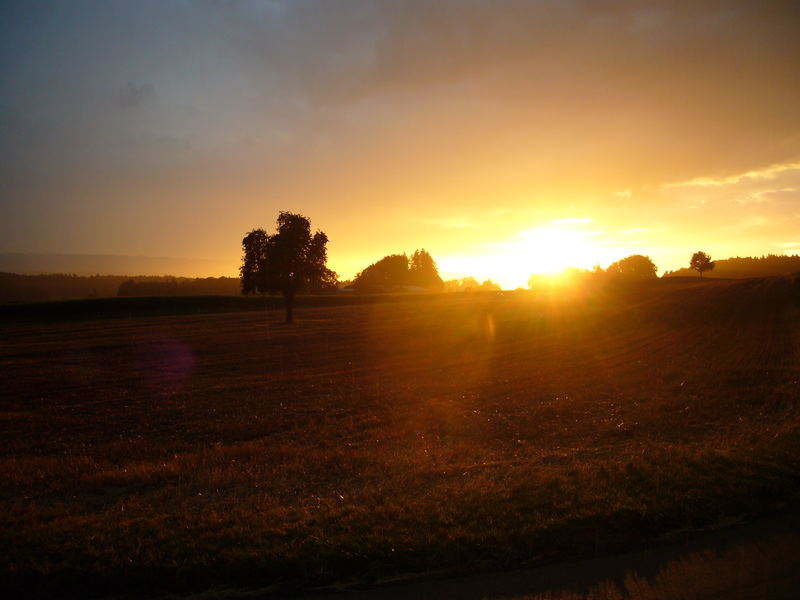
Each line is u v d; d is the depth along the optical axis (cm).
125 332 5316
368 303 9962
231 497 850
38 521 749
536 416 1554
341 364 3114
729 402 1581
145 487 961
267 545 612
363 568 568
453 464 1023
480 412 1662
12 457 1313
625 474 820
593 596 517
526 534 620
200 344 4253
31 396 2350
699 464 836
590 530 632
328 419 1653
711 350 3061
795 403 1528
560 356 3127
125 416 1850
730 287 9475
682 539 627
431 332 4884
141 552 602
